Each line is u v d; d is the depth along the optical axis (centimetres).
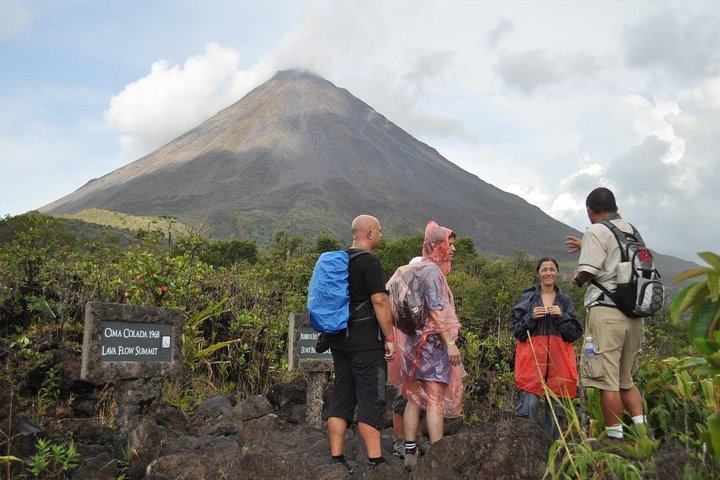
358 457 439
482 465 326
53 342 620
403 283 449
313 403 575
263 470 363
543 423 543
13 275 680
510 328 949
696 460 349
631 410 462
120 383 482
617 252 452
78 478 393
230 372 739
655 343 1080
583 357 460
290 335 563
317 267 426
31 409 529
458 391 448
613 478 304
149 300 696
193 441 448
